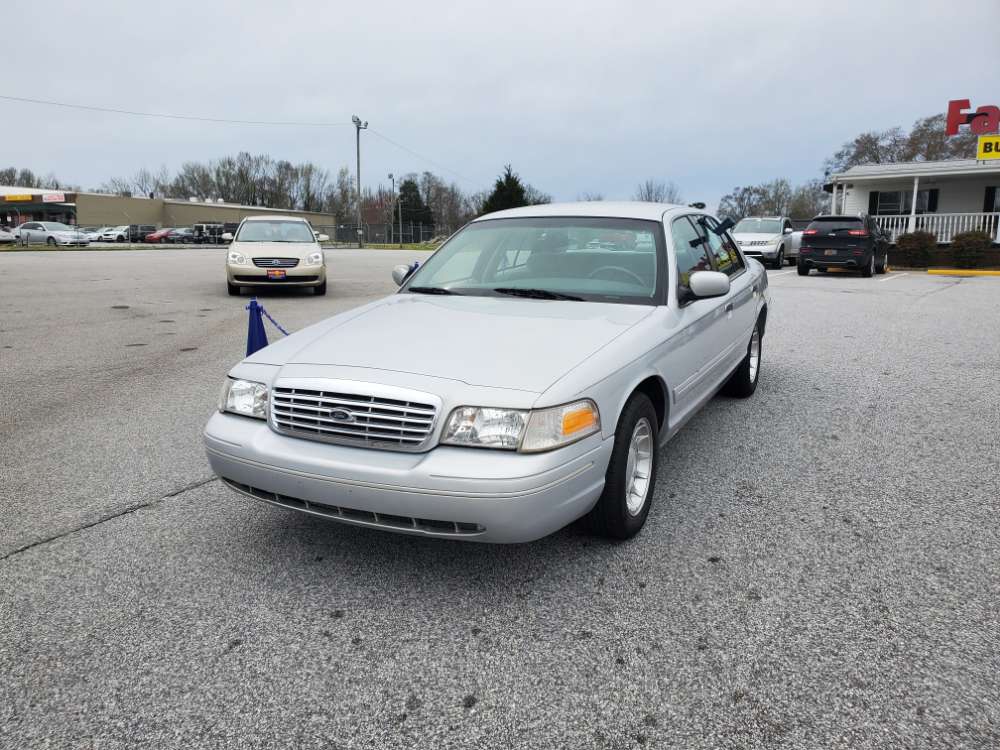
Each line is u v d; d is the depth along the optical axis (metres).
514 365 2.94
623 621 2.74
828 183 29.41
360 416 2.82
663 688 2.37
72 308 12.09
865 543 3.36
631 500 3.36
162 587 3.02
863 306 12.05
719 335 4.57
